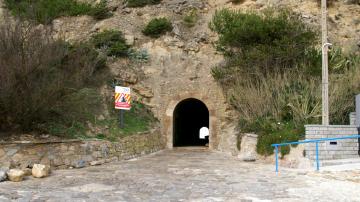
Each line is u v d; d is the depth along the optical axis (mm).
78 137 11211
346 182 7594
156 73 18578
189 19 20844
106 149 11578
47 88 10164
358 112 11172
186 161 12102
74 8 21141
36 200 6004
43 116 10711
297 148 10688
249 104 13992
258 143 12438
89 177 8547
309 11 21141
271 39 15742
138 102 17344
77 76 12031
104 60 16547
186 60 18922
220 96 17938
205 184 7590
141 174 9062
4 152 9258
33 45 9852
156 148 16047
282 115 12812
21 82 9594
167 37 19531
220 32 17516
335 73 14125
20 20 11625
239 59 15844
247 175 8859
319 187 7086
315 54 15164
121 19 20766
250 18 16469
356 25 20734
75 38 18328
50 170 9250
